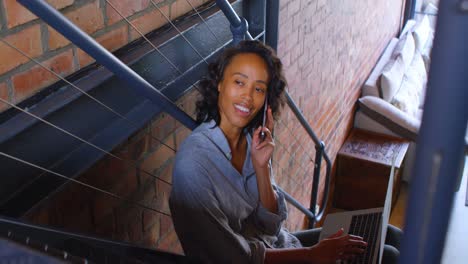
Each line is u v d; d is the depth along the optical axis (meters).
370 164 4.75
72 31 1.13
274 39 2.54
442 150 0.30
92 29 1.56
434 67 0.29
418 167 0.31
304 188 4.04
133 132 1.67
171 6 1.93
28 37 1.34
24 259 0.43
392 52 6.02
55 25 1.10
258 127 1.60
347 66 4.57
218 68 1.54
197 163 1.43
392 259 1.93
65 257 0.44
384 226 1.51
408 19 6.98
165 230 2.08
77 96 1.45
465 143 0.32
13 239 0.44
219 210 1.45
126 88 1.65
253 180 1.63
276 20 2.50
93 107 1.53
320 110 4.02
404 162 5.25
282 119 3.21
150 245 2.00
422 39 6.71
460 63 0.28
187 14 2.04
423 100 0.31
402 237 0.35
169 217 2.09
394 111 5.00
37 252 0.44
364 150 4.89
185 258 1.43
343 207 5.12
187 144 1.48
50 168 1.42
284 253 1.66
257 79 1.51
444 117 0.29
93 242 1.14
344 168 4.89
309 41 3.37
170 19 1.94
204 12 2.08
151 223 1.97
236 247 1.48
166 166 2.00
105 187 1.65
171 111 1.51
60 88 1.46
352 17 4.38
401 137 5.10
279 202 1.71
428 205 0.32
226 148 1.50
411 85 5.87
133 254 1.27
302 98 3.49
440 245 0.33
